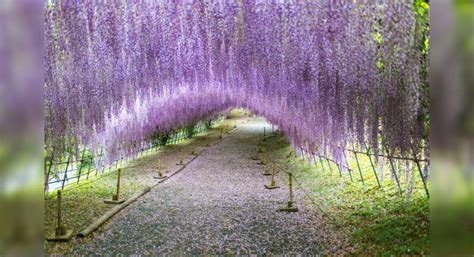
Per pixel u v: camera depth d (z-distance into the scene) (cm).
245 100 1157
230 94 1152
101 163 966
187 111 1464
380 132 426
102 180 920
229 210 636
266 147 1670
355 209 530
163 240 478
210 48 401
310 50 373
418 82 324
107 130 901
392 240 376
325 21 348
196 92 1068
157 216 599
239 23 376
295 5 359
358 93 405
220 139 2072
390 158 448
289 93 538
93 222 536
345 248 401
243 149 1648
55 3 379
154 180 947
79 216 566
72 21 385
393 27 313
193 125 2142
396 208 462
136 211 630
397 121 377
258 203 679
